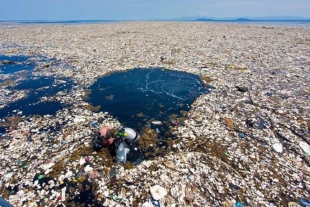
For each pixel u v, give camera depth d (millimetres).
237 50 28094
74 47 31422
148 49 29203
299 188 6777
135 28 65938
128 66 21188
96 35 46062
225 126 10352
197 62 22281
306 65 20844
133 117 11438
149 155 8281
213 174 7297
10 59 24688
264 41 35812
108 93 14797
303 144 8828
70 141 9125
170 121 11000
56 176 7172
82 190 6664
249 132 9820
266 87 15352
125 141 8117
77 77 18125
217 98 13609
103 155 8086
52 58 25062
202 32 51656
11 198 6324
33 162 7840
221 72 18922
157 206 6133
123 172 7328
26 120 10945
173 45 32312
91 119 11117
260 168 7613
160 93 14812
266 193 6605
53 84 16484
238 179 7113
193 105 12805
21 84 16469
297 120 10703
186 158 8055
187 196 6395
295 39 38156
